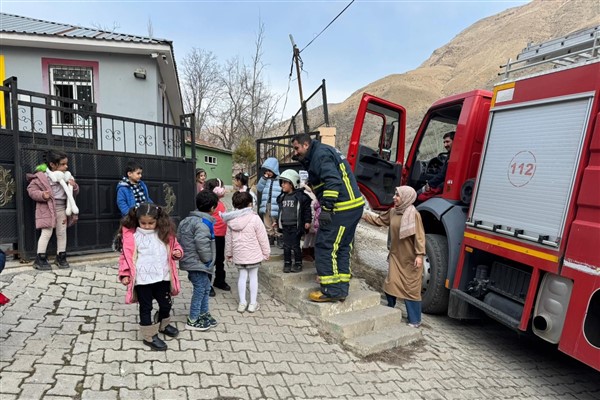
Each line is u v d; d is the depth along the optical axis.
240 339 3.59
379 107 6.02
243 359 3.25
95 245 5.18
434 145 6.00
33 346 3.02
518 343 4.50
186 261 3.55
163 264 3.19
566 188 3.23
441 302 4.83
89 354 3.00
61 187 4.53
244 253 4.08
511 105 3.92
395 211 4.53
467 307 4.43
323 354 3.57
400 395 3.08
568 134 3.30
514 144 3.86
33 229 4.61
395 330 4.13
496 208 3.97
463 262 4.41
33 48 9.31
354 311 4.29
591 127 3.11
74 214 4.61
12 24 10.12
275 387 2.93
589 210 3.04
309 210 4.75
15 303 3.67
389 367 3.51
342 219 4.03
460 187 4.80
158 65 10.27
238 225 4.05
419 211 5.23
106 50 9.43
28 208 4.57
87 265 4.84
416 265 4.27
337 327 3.85
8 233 4.51
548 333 3.28
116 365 2.90
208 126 36.03
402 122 6.39
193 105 35.25
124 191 4.59
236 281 5.25
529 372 3.81
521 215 3.65
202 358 3.17
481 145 4.84
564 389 3.56
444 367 3.64
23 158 4.50
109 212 5.30
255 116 28.75
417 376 3.41
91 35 9.54
